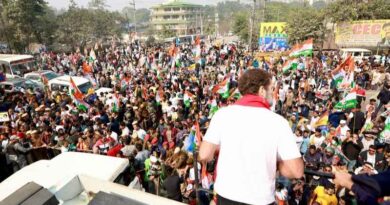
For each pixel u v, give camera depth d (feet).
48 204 10.06
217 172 7.16
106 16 231.50
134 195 10.46
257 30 185.98
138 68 94.84
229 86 56.75
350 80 45.42
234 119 6.85
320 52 115.96
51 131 38.83
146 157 31.27
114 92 55.21
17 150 33.32
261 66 83.30
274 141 6.48
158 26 442.09
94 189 11.28
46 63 119.96
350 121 40.40
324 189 21.07
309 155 29.07
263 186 6.54
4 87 71.36
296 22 133.59
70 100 52.31
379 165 28.02
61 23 202.18
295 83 62.49
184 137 36.68
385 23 110.42
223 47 139.54
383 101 48.60
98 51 140.77
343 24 121.29
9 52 163.22
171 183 23.34
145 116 44.86
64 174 20.17
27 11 164.76
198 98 52.80
